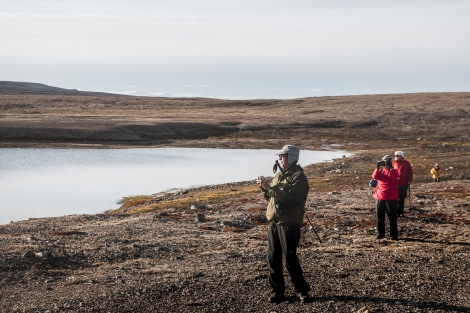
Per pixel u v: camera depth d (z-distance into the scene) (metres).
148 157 78.44
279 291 8.86
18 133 102.62
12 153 81.38
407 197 27.45
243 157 79.38
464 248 14.16
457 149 86.50
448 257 12.66
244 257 13.41
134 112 172.38
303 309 8.38
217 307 8.73
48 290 10.62
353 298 8.88
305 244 15.41
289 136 118.75
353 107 181.62
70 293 10.16
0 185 50.03
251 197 35.03
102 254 14.05
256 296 9.29
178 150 91.31
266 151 90.75
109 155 80.94
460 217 20.70
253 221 21.12
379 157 69.81
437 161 58.94
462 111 155.38
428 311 8.13
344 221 19.97
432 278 10.30
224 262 12.80
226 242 16.02
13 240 16.03
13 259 13.14
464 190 31.09
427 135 122.31
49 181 52.78
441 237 16.30
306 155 79.75
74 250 14.47
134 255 14.05
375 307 8.32
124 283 10.73
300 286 8.76
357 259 12.49
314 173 52.94
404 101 198.25
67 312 8.84
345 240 16.14
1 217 35.50
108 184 50.78
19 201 41.56
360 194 30.45
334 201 26.69
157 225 19.97
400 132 126.62
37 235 17.50
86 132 106.94
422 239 16.00
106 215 26.64
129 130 112.75
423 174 46.81
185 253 14.34
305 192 8.40
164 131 116.06
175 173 59.41
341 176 47.47
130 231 18.33
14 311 9.11
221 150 92.12
